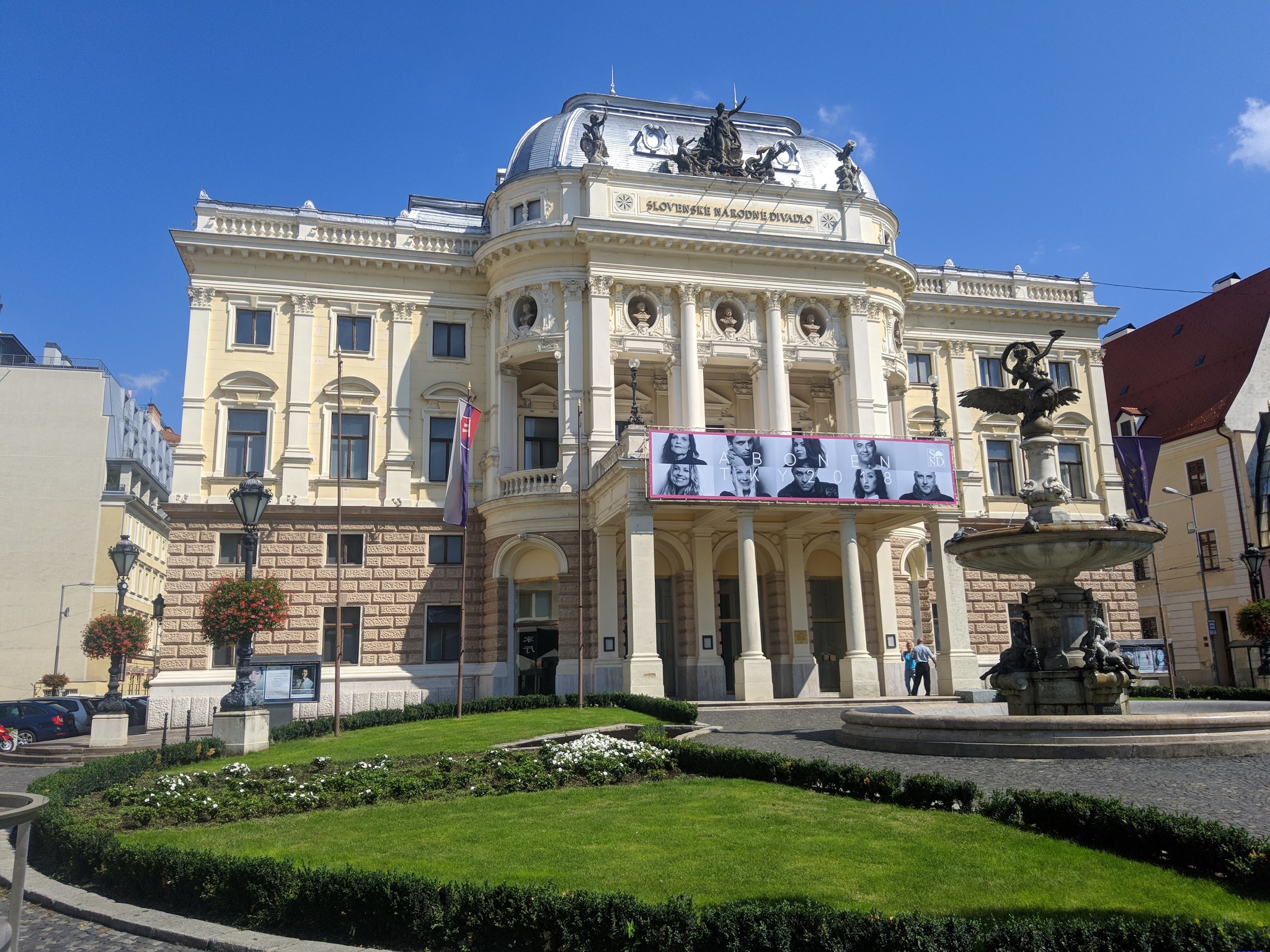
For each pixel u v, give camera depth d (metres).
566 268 37.88
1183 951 6.66
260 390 37.94
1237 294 54.75
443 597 38.00
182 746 20.25
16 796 6.54
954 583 34.03
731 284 38.59
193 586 35.91
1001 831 10.75
